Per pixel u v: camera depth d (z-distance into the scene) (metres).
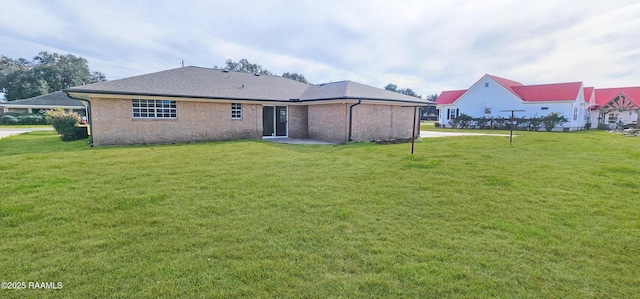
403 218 4.06
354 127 14.70
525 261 2.92
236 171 6.96
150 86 13.22
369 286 2.52
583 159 8.91
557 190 5.43
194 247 3.19
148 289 2.46
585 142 14.13
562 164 8.02
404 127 17.58
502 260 2.94
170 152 9.99
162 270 2.73
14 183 5.67
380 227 3.75
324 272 2.73
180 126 13.63
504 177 6.44
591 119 31.33
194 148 11.12
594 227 3.75
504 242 3.33
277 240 3.37
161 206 4.48
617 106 28.09
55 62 50.22
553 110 26.91
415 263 2.88
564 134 20.39
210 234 3.51
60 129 13.98
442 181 6.07
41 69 46.97
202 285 2.52
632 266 2.83
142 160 8.38
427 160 8.52
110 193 5.10
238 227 3.72
